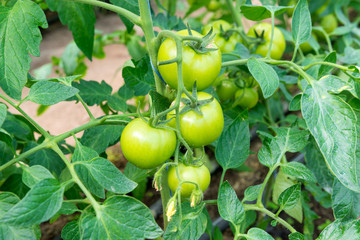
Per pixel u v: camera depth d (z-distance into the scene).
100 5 0.51
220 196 0.52
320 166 0.66
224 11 1.28
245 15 0.60
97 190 0.49
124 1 0.66
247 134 0.60
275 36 0.72
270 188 0.92
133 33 1.29
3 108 0.46
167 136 0.48
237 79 0.75
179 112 0.48
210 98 0.49
